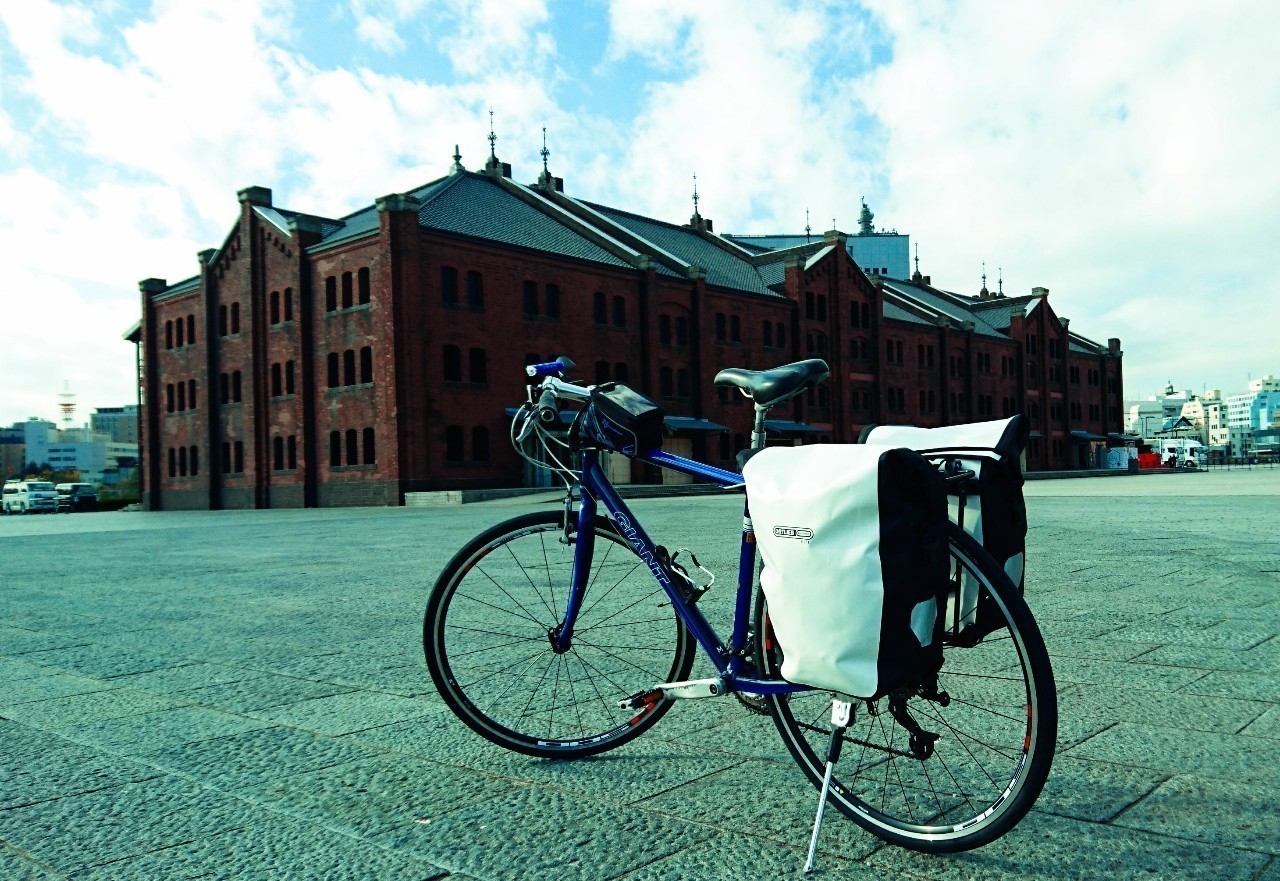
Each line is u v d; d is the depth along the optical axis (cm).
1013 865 227
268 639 547
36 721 375
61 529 2097
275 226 3812
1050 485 3428
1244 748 307
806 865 227
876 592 209
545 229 4100
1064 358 7006
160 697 412
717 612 302
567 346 3872
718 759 310
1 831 261
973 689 362
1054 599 602
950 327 5981
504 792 285
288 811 272
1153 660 433
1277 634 486
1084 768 291
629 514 305
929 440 249
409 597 713
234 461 4059
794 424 4725
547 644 388
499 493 3203
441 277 3503
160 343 4484
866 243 11662
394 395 3347
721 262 5059
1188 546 909
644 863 233
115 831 260
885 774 275
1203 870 222
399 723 362
